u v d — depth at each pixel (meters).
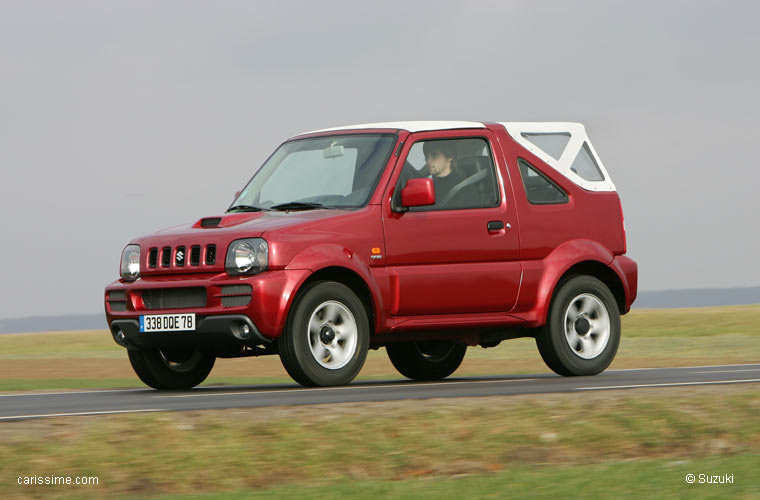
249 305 19.84
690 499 10.98
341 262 20.52
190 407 15.80
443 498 11.00
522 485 11.56
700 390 16.70
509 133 23.36
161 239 21.23
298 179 22.56
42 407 16.72
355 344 20.61
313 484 12.22
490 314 22.36
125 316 21.20
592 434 14.30
